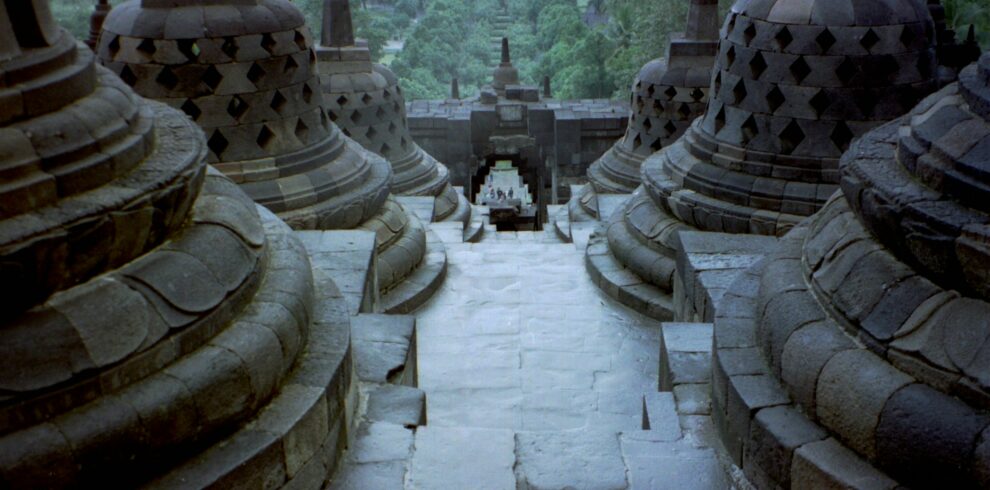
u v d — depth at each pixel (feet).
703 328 22.84
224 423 14.49
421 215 45.62
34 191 12.45
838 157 30.86
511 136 82.84
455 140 80.07
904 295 14.82
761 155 31.71
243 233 16.33
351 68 54.85
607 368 28.19
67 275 12.94
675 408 19.61
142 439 13.16
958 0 92.58
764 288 18.35
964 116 14.98
